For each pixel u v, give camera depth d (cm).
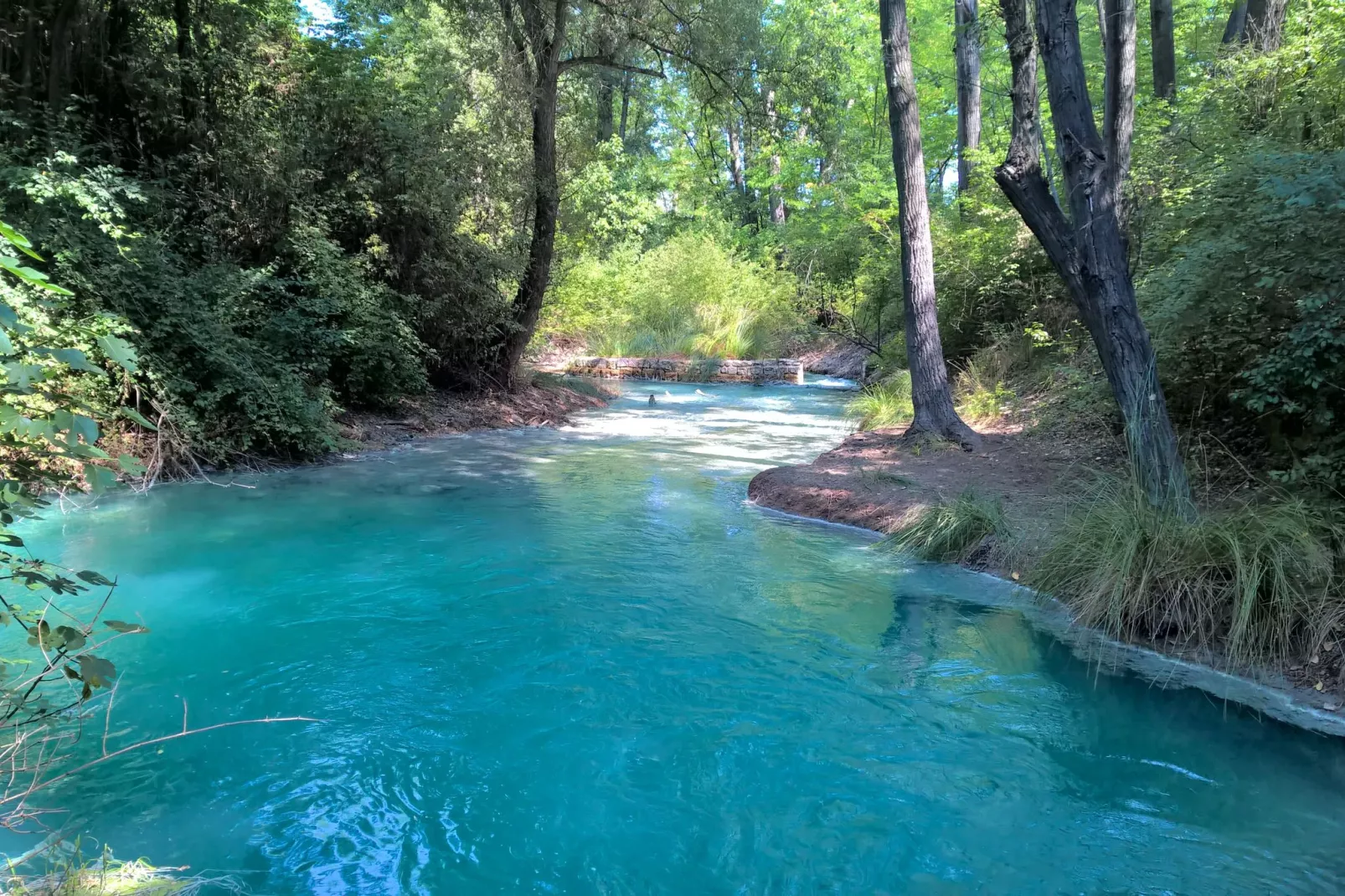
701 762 355
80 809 311
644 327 2547
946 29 2197
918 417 1020
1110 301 596
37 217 776
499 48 1298
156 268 877
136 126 1027
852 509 762
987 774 348
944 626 510
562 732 378
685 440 1235
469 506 799
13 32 923
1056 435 927
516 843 299
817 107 1409
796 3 2298
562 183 1551
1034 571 579
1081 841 302
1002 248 1321
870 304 1939
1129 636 492
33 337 669
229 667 436
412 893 271
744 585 581
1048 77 608
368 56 1273
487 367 1461
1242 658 450
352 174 1175
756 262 2733
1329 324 521
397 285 1273
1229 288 635
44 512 726
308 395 1045
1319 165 548
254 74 1111
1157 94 1285
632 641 481
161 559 611
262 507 773
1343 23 841
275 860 285
